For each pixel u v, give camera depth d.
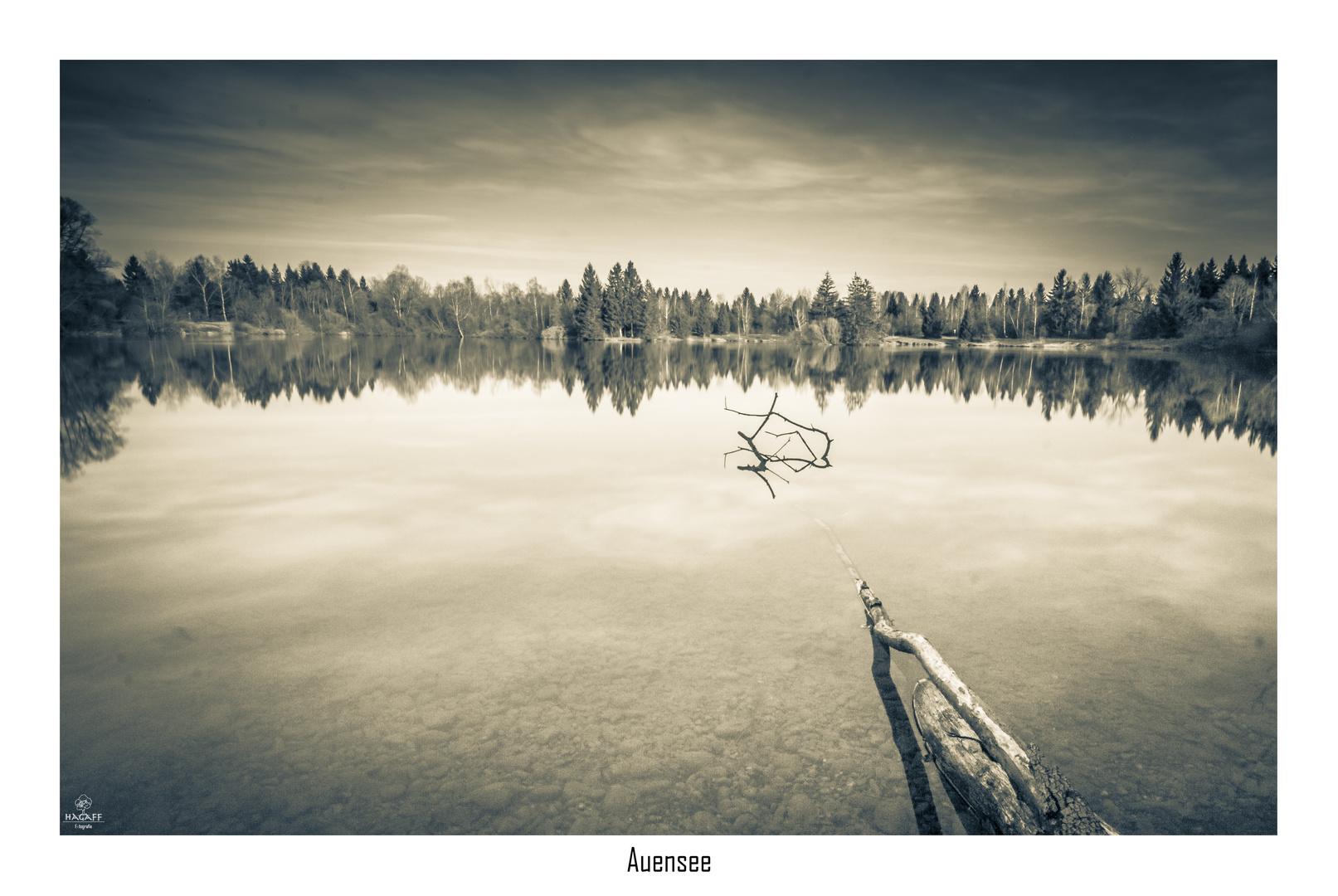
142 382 20.48
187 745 3.38
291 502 7.71
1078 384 23.34
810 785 3.08
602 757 3.26
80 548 6.15
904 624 4.62
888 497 7.98
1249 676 3.95
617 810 2.94
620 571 5.58
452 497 7.91
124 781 3.14
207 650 4.29
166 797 3.05
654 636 4.43
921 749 3.31
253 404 16.61
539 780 3.12
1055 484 8.66
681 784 3.09
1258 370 28.67
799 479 8.89
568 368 32.00
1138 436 12.48
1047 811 2.87
